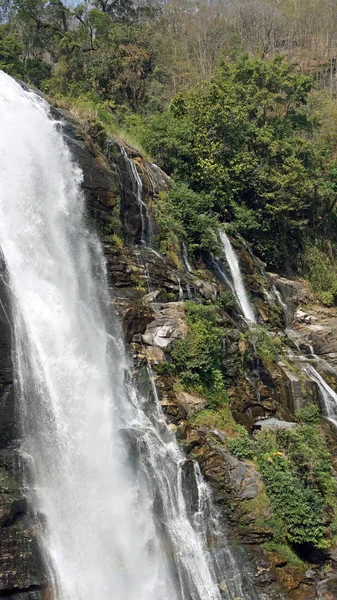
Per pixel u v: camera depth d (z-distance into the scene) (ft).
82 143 71.05
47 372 49.96
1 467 42.39
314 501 51.37
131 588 43.37
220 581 45.91
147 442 50.08
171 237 79.92
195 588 45.03
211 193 96.43
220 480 50.90
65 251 61.11
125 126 105.40
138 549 45.21
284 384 71.15
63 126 70.18
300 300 104.01
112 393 53.88
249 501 50.14
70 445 48.14
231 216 105.81
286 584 46.88
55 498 44.06
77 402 50.78
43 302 54.08
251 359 67.62
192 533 47.67
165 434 52.70
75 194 65.87
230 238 94.63
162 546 46.11
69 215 63.93
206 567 46.19
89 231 65.62
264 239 109.60
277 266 110.42
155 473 48.78
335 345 88.58
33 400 47.57
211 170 99.96
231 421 59.11
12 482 42.04
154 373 57.72
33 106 70.08
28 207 59.82
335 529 51.49
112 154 76.59
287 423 62.08
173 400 56.34
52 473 45.42
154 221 78.95
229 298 77.46
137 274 67.72
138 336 59.98
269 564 47.42
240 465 52.26
